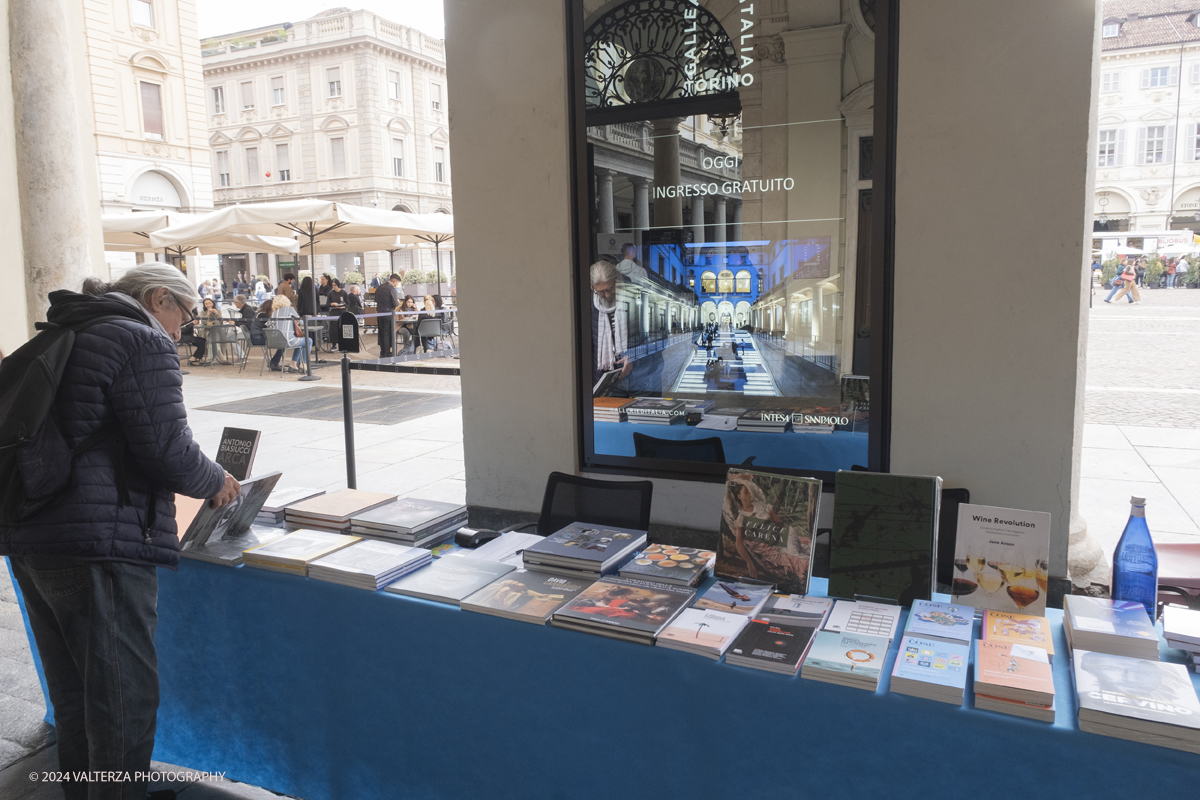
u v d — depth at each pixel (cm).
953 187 272
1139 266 3328
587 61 335
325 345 1430
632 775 176
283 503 269
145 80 2645
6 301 580
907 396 290
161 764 258
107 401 190
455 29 346
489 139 347
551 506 278
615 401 350
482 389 368
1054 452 272
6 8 536
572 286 342
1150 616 179
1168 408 784
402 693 204
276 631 220
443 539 251
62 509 187
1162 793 130
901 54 274
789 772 159
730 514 207
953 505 251
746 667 161
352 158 3834
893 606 185
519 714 188
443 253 3941
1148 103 4166
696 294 337
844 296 317
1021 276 268
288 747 226
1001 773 141
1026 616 174
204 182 2858
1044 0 253
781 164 321
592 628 176
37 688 309
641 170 338
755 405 333
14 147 518
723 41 321
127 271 215
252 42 3925
